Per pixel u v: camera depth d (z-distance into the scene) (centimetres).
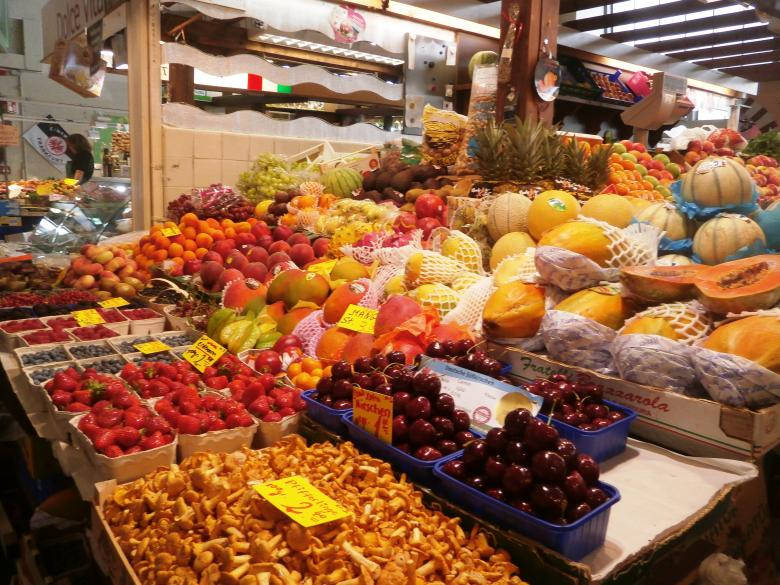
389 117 872
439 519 158
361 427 191
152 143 507
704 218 261
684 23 680
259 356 268
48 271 450
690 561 185
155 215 518
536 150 336
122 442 205
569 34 728
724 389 178
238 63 539
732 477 176
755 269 198
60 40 579
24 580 260
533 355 225
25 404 268
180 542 151
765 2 333
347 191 500
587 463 148
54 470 299
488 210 322
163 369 264
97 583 235
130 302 413
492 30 695
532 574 142
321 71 593
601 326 208
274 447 198
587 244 226
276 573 138
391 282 295
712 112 958
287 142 583
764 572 233
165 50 504
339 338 267
